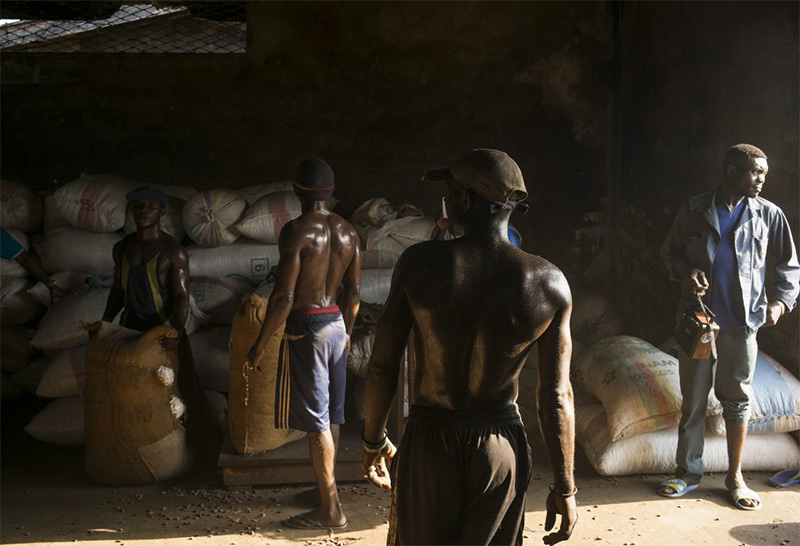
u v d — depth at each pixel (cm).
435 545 221
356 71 673
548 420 218
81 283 580
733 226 407
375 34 671
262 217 575
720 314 411
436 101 680
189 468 460
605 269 708
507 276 217
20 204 597
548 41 682
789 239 412
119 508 412
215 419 504
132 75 659
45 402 596
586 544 366
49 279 574
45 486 445
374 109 677
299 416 382
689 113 568
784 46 456
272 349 429
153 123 664
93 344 439
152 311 457
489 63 680
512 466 221
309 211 385
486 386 221
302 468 440
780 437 451
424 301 219
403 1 670
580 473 457
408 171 683
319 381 380
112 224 580
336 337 388
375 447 242
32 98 654
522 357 222
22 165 658
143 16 678
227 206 579
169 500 424
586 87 690
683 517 396
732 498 413
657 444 444
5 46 667
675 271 420
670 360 471
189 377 467
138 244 458
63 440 496
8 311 568
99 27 675
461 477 220
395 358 229
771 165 472
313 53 668
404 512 227
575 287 706
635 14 654
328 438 386
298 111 672
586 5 682
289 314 380
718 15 526
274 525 391
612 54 689
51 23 673
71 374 496
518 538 228
